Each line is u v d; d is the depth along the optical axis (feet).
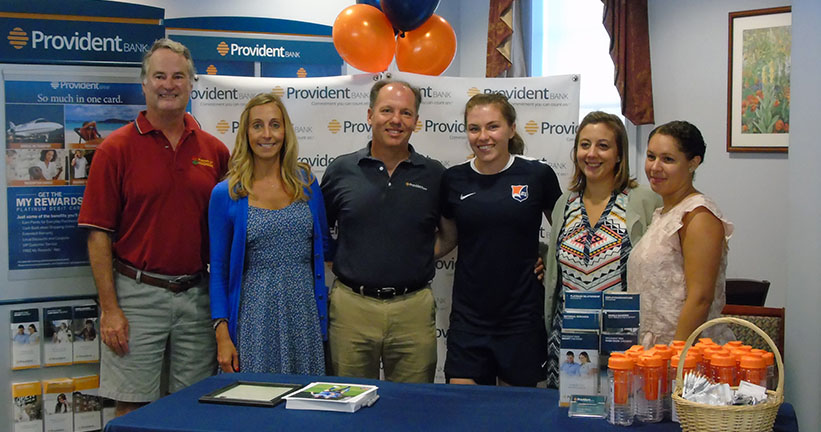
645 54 14.83
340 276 9.59
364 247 9.46
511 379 9.16
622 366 5.91
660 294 7.73
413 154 9.80
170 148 9.56
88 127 10.36
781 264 13.71
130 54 10.48
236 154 9.31
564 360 6.37
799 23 8.32
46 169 10.21
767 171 13.78
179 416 6.23
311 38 15.90
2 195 10.04
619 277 8.34
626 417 5.93
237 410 6.40
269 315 9.12
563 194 9.12
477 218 9.14
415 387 7.07
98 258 9.43
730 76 14.08
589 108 16.58
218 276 9.25
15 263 10.16
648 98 14.88
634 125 15.48
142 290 9.47
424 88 11.21
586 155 8.43
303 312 9.28
